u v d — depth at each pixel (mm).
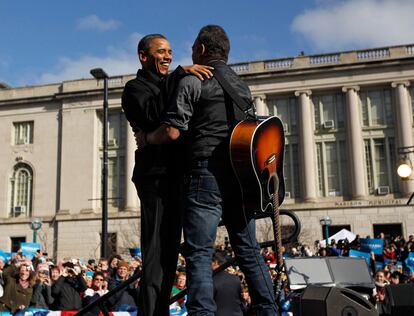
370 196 38844
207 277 3117
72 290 9453
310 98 41031
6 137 46094
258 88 41375
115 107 44031
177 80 3244
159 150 3430
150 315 3164
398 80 39125
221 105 3270
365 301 4027
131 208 42094
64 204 43344
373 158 39281
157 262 3256
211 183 3174
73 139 44281
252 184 3123
